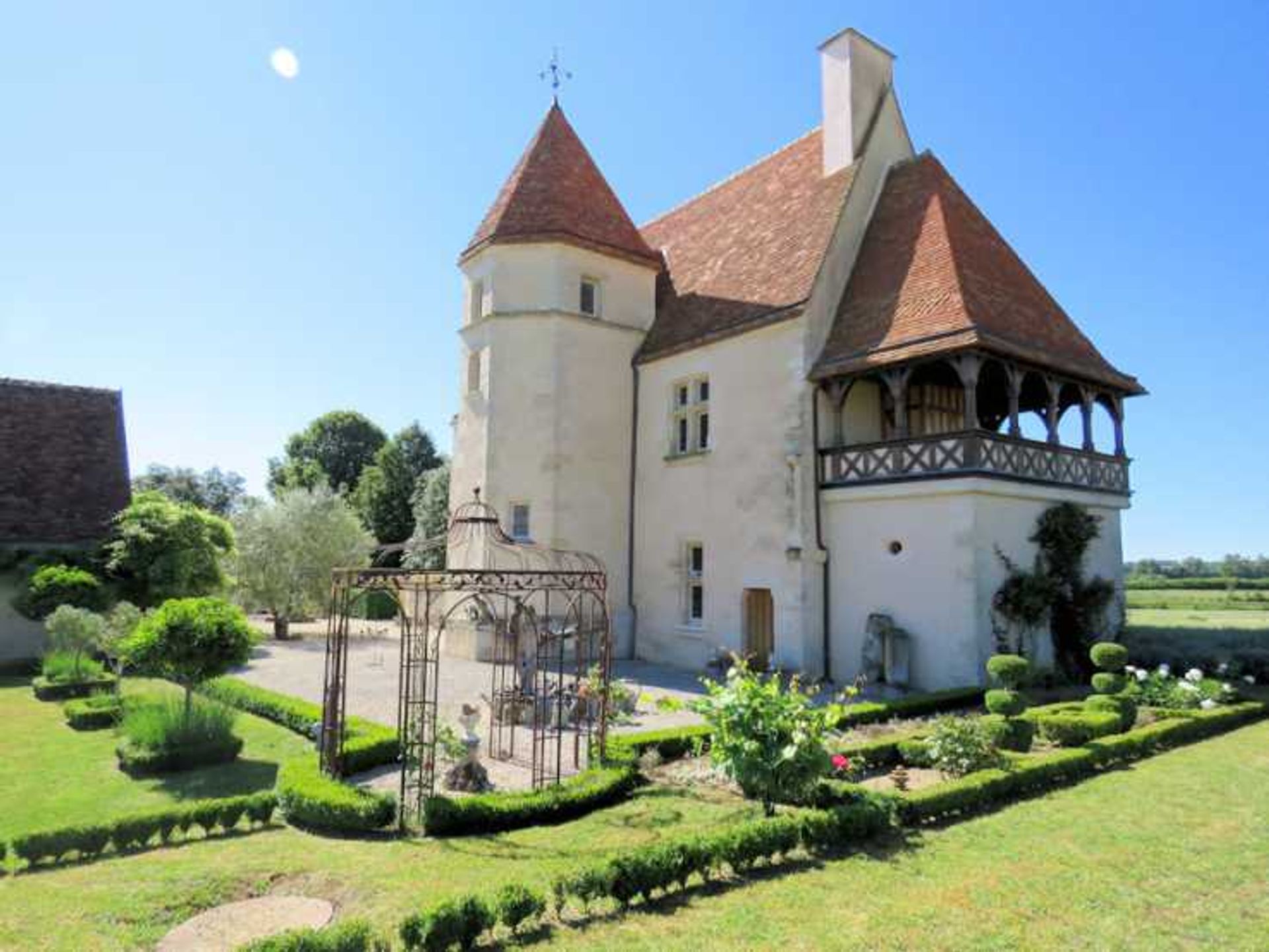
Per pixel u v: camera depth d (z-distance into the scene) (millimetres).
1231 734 11305
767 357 17109
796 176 20672
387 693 14945
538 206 20656
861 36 19484
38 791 8984
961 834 6922
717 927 5078
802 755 7016
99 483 22688
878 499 15422
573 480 19719
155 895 5680
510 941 4898
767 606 17047
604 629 9766
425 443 47875
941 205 17094
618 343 20891
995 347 13992
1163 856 6355
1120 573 17688
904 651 14586
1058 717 10289
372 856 6562
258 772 9711
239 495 57062
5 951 4828
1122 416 18234
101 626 15898
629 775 8641
